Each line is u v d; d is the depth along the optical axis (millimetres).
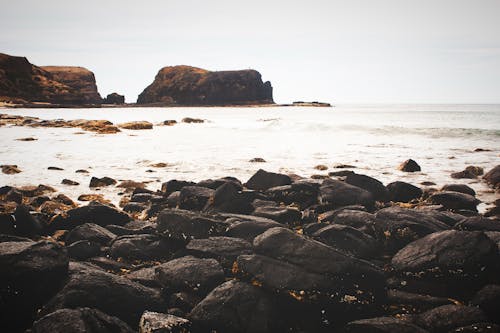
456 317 5410
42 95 151250
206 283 6469
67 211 10180
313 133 43125
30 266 5953
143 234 8781
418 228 7781
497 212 11281
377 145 31656
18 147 29203
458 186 13883
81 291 5863
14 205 11914
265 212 9758
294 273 6121
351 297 5941
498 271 6191
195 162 22906
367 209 10867
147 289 6332
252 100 188875
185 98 190625
